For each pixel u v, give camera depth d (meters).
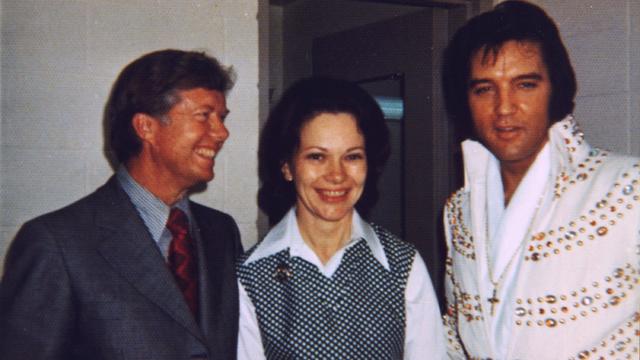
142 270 1.33
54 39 1.83
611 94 2.06
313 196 1.44
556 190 1.35
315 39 3.20
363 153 1.45
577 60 2.16
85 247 1.30
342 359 1.45
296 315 1.46
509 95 1.33
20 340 1.23
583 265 1.29
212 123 1.42
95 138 1.87
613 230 1.27
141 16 1.92
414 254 1.57
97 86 1.87
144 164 1.42
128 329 1.30
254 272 1.50
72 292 1.28
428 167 2.58
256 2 2.05
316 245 1.50
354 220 1.56
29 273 1.26
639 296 1.27
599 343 1.28
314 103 1.43
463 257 1.50
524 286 1.35
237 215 2.02
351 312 1.47
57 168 1.83
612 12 2.05
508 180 1.46
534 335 1.33
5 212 1.79
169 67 1.38
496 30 1.34
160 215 1.42
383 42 2.79
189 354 1.34
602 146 2.09
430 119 2.56
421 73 2.60
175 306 1.34
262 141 2.02
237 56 2.03
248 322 1.49
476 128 1.40
